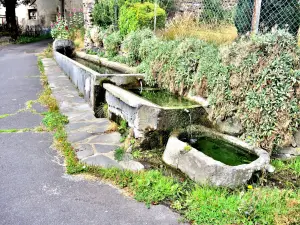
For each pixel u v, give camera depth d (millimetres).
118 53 8344
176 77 4832
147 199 2848
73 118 4930
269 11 5375
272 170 3406
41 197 2871
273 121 3654
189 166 3242
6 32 22484
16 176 3223
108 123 4695
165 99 4727
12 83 7734
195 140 3854
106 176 3191
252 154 3539
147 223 2562
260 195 2828
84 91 5992
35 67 10266
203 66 4406
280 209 2643
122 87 5195
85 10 11461
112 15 9883
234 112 3977
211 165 3020
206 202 2760
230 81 3967
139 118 3748
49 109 5383
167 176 3256
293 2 5352
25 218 2584
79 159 3555
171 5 9203
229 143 3730
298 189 3133
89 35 10633
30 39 21406
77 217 2613
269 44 3750
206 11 7168
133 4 7938
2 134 4336
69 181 3141
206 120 4137
